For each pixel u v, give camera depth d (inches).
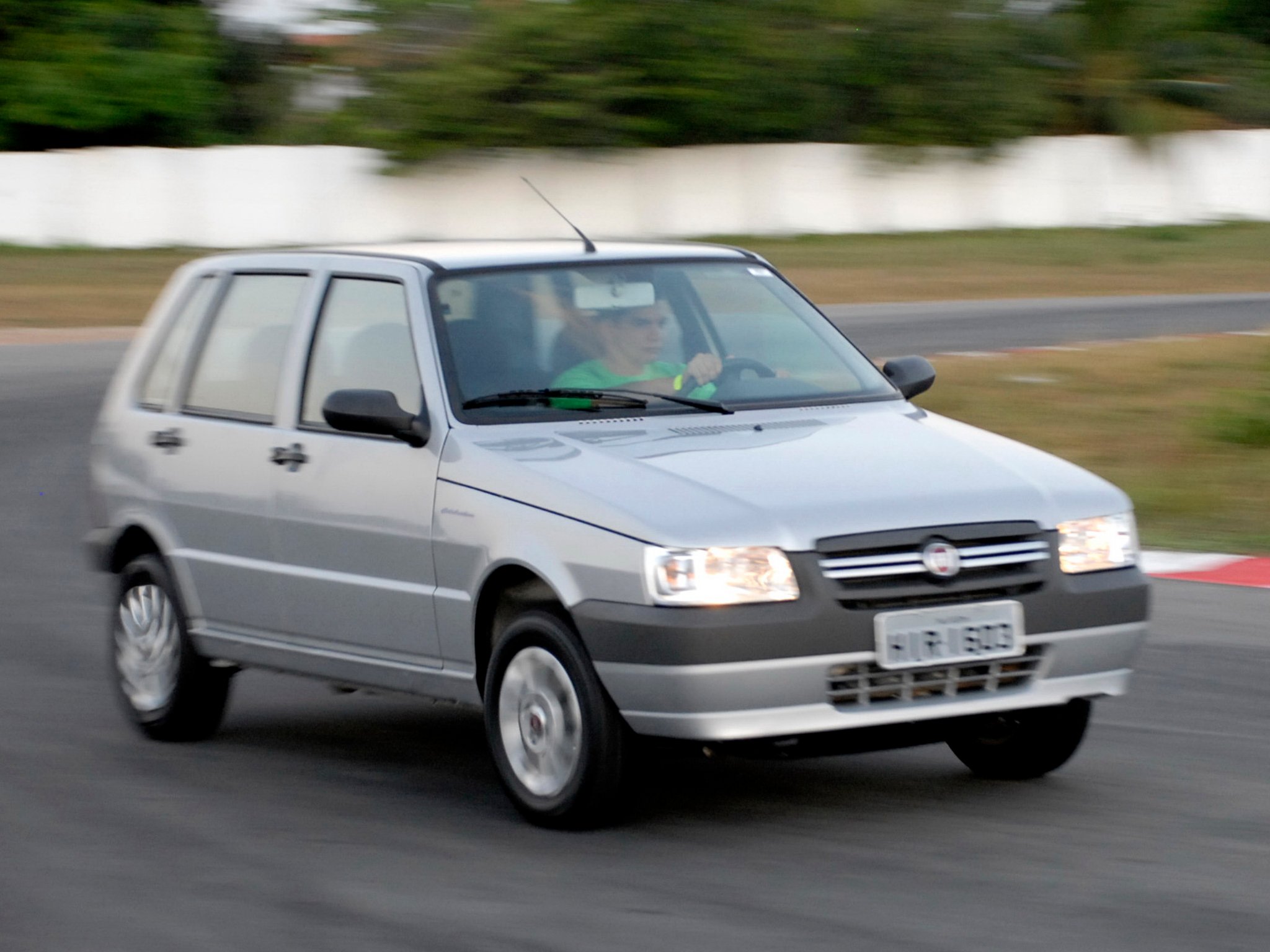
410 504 327.0
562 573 293.7
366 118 2138.3
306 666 357.4
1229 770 342.6
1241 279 1739.7
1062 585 299.0
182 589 384.8
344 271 366.6
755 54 2202.3
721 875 277.6
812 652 281.9
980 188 2283.5
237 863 293.7
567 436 323.0
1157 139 2343.8
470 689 322.0
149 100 2162.9
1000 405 919.7
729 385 348.8
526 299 348.8
